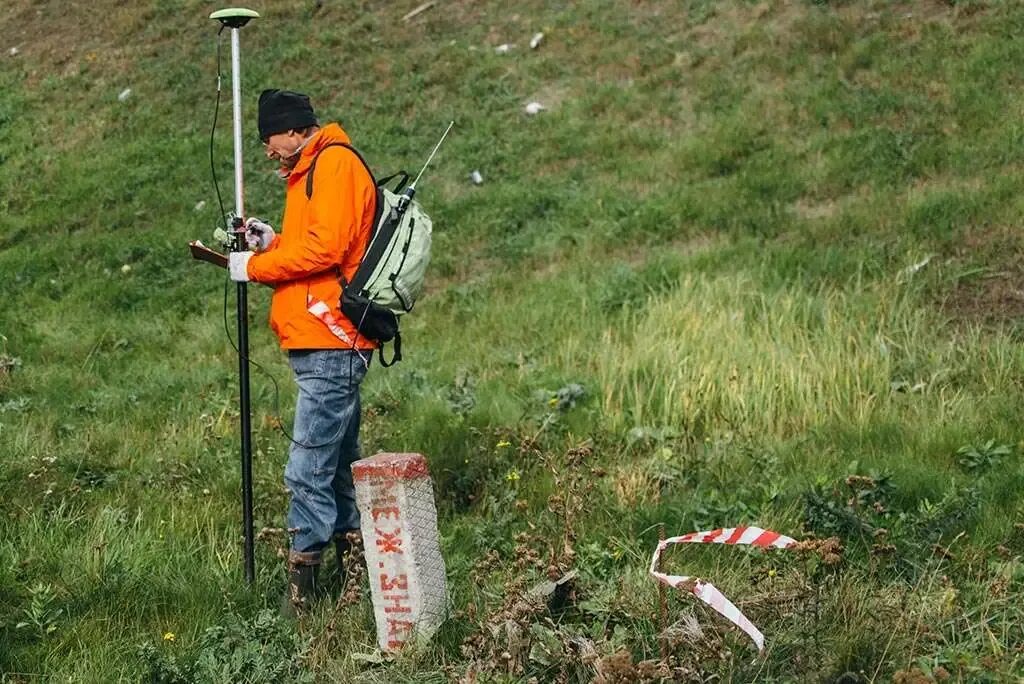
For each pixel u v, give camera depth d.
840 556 3.72
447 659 3.78
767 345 7.00
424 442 6.23
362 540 4.32
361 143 13.40
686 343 7.29
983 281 8.01
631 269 9.38
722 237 9.88
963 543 4.44
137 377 8.84
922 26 12.30
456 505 5.52
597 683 3.15
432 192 12.25
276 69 15.41
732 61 13.16
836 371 6.54
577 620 3.86
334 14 16.53
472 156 12.69
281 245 4.34
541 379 7.24
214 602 4.39
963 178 9.79
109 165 13.93
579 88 13.59
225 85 15.23
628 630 3.72
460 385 7.05
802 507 4.83
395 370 8.02
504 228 11.24
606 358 7.30
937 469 5.30
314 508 4.34
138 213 12.90
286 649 3.84
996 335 7.12
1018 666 3.50
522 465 5.71
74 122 15.20
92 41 17.23
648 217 10.54
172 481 6.06
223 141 14.12
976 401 6.18
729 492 5.29
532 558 3.99
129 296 11.12
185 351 9.55
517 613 3.61
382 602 3.93
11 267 11.91
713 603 3.28
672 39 14.02
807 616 3.70
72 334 10.14
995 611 3.80
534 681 3.45
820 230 9.41
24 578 4.58
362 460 3.93
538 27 15.07
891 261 8.55
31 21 18.19
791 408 6.36
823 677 3.41
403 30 15.80
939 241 8.64
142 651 3.78
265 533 4.79
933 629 3.67
